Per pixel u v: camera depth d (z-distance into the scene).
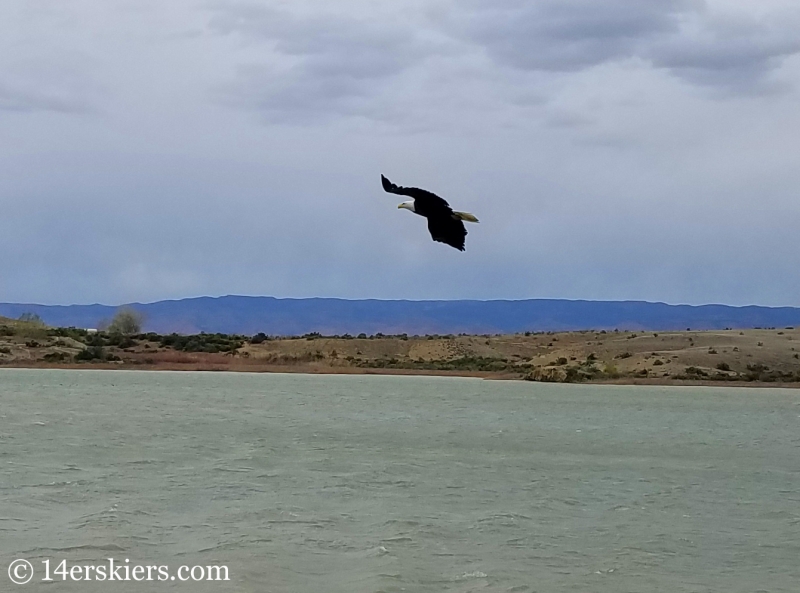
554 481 34.06
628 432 53.53
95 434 45.97
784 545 24.02
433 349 141.25
